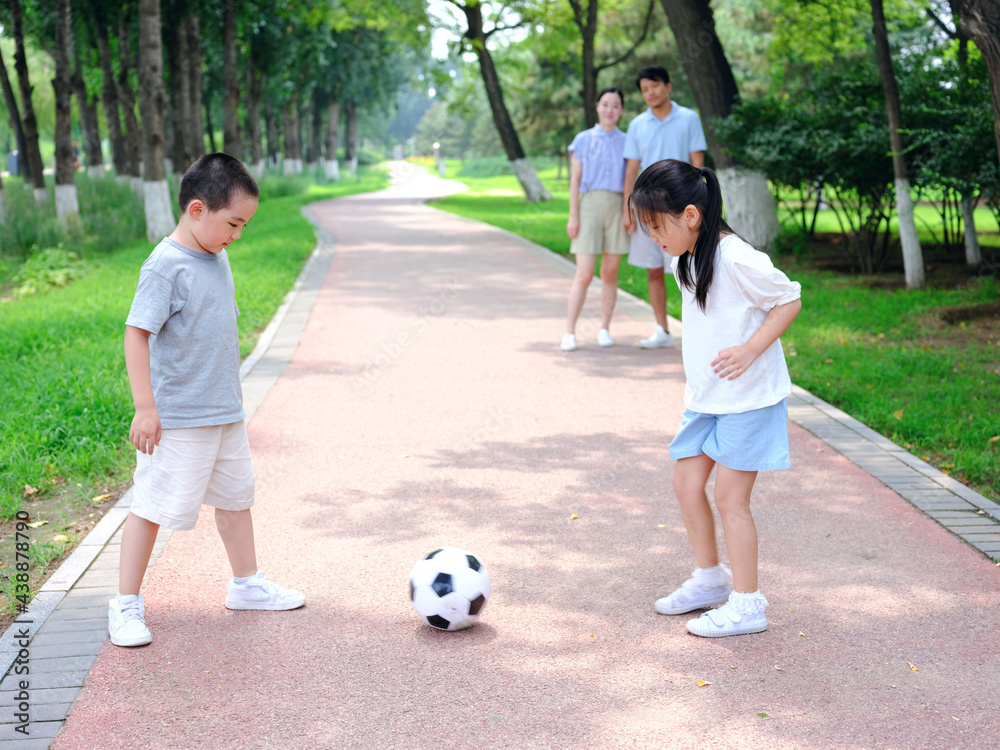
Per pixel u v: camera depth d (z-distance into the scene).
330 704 2.93
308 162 62.22
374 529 4.44
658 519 4.55
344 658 3.23
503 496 4.88
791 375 7.37
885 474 5.12
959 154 10.74
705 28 14.91
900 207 11.52
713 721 2.84
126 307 10.65
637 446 5.72
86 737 2.75
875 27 11.05
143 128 20.44
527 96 44.91
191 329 3.18
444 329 9.58
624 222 8.16
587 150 8.05
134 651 3.27
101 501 4.95
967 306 9.93
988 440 5.72
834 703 2.94
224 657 3.23
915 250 11.55
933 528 4.39
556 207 30.23
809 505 4.70
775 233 15.66
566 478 5.15
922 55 13.56
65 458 5.50
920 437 5.86
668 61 36.72
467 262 15.18
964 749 2.69
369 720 2.84
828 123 12.69
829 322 9.63
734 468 3.27
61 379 7.01
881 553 4.12
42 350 8.51
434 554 3.45
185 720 2.84
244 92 46.81
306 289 12.20
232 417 3.35
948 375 7.40
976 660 3.21
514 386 7.21
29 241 18.05
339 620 3.52
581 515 4.60
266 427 6.18
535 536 4.34
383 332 9.47
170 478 3.25
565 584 3.83
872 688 3.03
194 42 27.19
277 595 3.61
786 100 13.77
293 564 4.05
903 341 8.76
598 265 14.33
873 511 4.61
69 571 3.92
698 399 3.33
